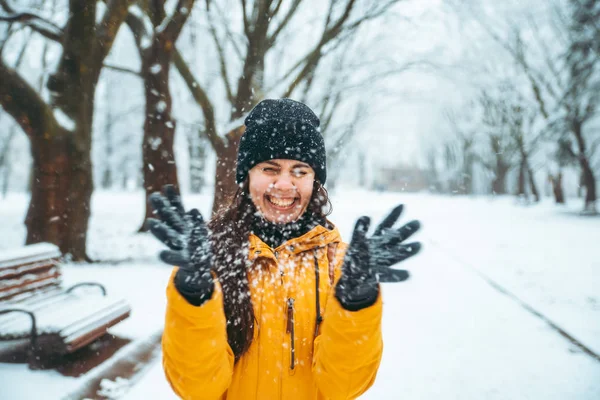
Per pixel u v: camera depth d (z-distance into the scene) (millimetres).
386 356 3621
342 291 1017
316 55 7840
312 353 1218
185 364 1021
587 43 14758
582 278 6285
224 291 1173
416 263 7820
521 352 3693
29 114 6301
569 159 18188
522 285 6027
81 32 6574
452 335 4109
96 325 3309
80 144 6887
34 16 6836
